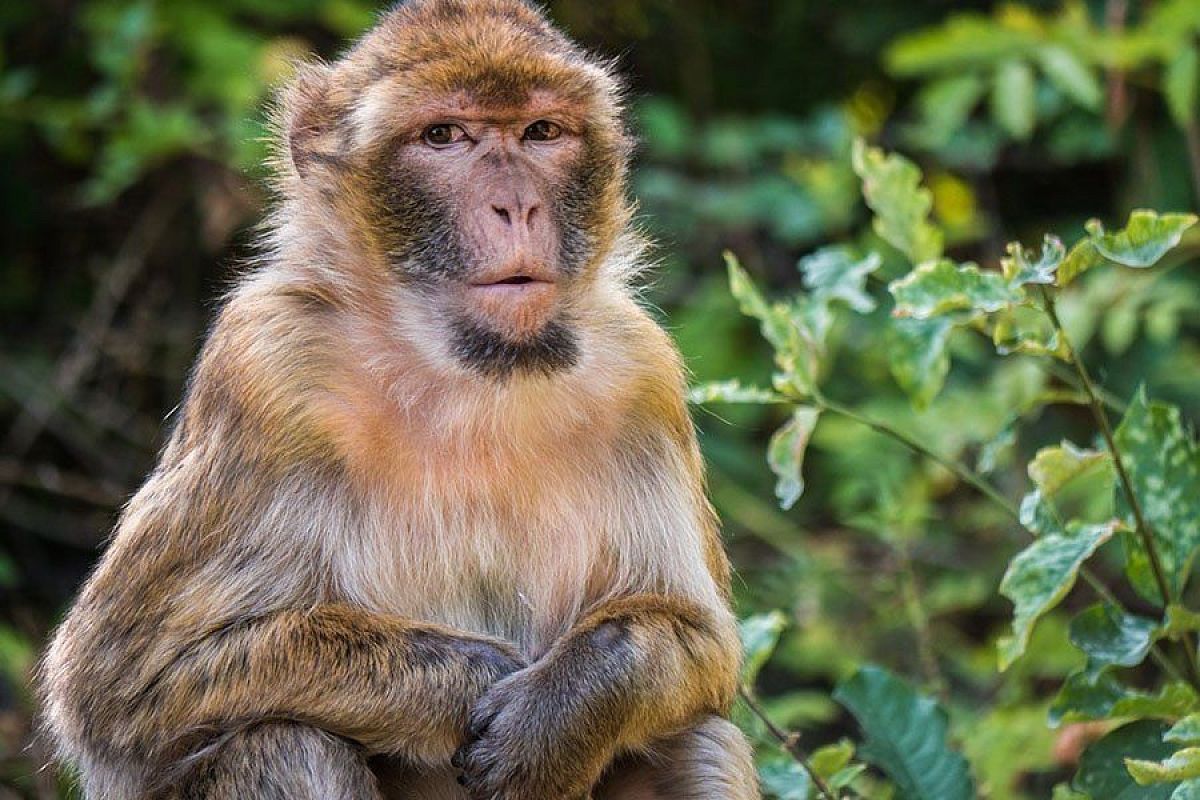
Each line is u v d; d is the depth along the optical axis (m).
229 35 18.05
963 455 18.12
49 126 18.84
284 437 9.16
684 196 19.09
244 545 9.15
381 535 9.34
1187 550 9.49
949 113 17.05
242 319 9.41
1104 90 18.19
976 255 20.42
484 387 9.23
